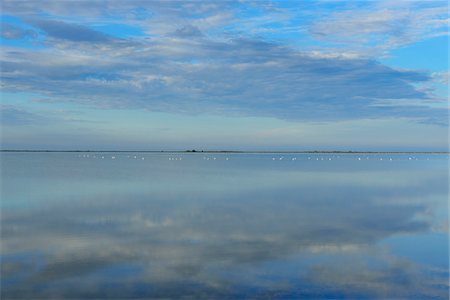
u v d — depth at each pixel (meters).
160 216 22.25
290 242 16.28
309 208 25.16
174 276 12.27
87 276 12.29
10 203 27.02
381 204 26.91
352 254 14.62
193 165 86.00
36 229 18.77
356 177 50.81
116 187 37.03
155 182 42.06
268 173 58.06
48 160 117.06
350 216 22.27
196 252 14.77
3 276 12.27
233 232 18.17
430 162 117.81
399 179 47.91
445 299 10.70
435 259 14.03
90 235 17.55
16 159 126.50
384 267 13.13
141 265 13.31
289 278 12.15
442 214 23.09
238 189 35.75
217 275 12.41
